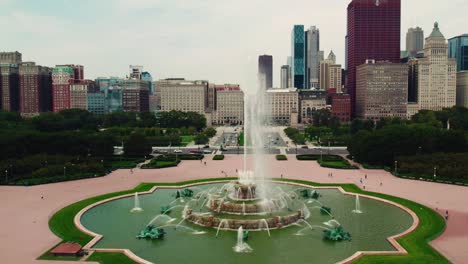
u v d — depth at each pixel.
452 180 140.25
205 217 93.75
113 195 122.75
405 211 104.75
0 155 160.62
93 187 135.62
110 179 150.88
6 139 167.12
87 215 102.56
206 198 115.44
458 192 125.50
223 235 87.00
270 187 132.62
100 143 190.88
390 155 174.12
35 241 81.38
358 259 71.75
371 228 91.31
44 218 97.62
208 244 81.44
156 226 93.44
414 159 161.88
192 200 114.69
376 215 101.69
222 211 99.88
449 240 81.69
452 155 159.25
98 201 114.81
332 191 130.12
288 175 158.62
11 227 90.56
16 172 149.25
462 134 181.62
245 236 83.75
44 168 152.00
